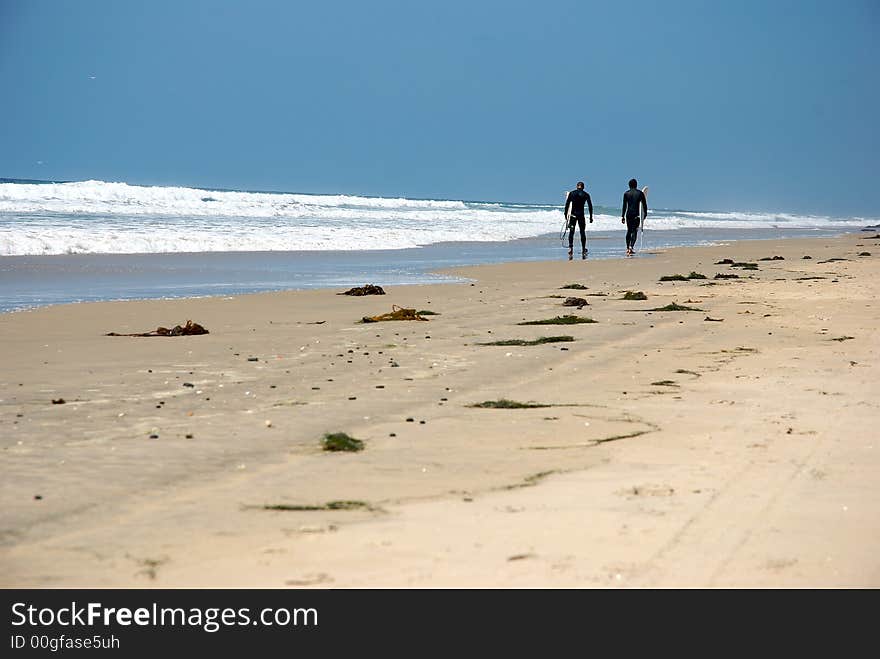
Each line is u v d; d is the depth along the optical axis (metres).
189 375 25.33
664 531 12.73
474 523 13.16
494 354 28.92
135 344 31.16
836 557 11.81
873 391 22.69
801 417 19.92
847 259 76.88
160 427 19.17
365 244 89.31
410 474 15.78
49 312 39.06
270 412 20.67
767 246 100.81
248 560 11.85
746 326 35.03
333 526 13.11
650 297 46.28
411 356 28.59
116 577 11.38
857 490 14.62
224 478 15.52
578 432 18.78
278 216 135.75
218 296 46.69
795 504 13.94
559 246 95.81
